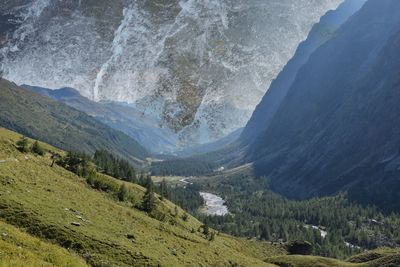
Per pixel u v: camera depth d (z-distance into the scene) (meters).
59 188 75.50
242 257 97.69
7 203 55.00
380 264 119.56
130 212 86.94
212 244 96.19
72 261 42.84
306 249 165.00
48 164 97.06
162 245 70.25
